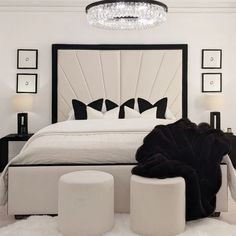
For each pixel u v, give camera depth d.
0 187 2.78
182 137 2.89
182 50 5.30
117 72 5.31
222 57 5.37
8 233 2.44
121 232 2.44
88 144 2.90
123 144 2.90
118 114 4.91
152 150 2.80
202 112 5.40
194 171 2.59
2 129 5.27
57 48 5.25
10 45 5.24
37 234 2.42
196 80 5.38
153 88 5.32
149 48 5.31
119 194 2.81
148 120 4.11
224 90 5.40
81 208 2.35
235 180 2.84
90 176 2.51
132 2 3.38
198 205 2.58
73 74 5.28
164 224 2.34
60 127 3.67
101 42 5.32
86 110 4.91
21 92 5.28
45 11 5.25
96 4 3.46
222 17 5.33
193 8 5.30
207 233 2.42
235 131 5.41
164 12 3.65
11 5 5.17
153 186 2.34
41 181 2.78
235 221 2.80
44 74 5.31
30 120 5.32
